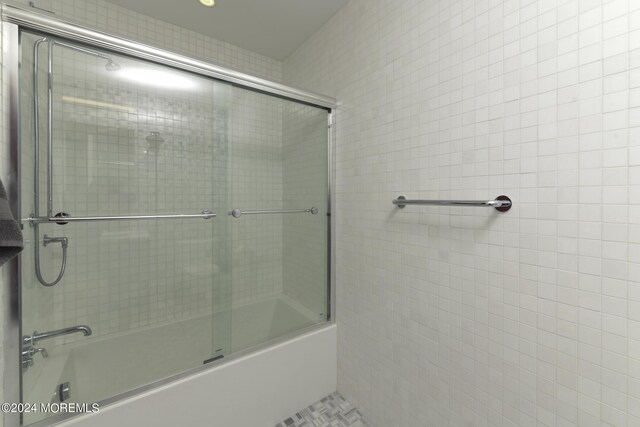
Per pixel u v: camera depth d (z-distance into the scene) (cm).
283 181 165
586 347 73
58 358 117
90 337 128
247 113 152
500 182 89
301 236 169
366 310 143
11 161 89
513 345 87
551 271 79
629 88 65
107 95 120
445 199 104
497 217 90
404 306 123
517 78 84
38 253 105
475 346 97
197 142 142
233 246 154
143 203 134
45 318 110
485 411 95
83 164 119
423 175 112
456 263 102
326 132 164
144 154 132
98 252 130
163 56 118
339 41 160
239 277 156
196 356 132
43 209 106
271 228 167
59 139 111
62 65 107
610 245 68
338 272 161
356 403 150
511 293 87
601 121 69
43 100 104
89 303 128
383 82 131
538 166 80
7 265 89
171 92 134
